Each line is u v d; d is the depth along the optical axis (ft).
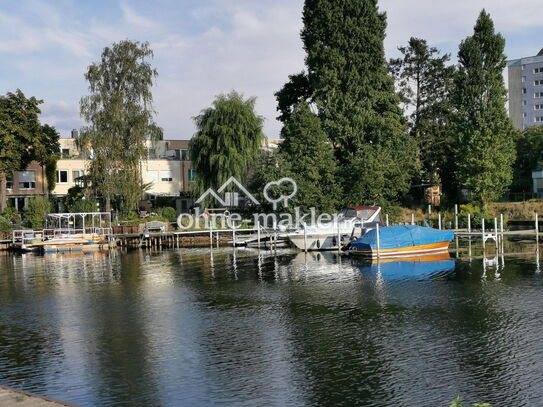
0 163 181.16
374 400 36.32
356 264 101.09
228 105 174.91
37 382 40.73
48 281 89.86
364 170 157.07
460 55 174.19
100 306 67.87
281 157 162.30
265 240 143.74
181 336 52.42
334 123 167.73
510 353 44.83
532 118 375.45
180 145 261.24
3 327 57.82
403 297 68.18
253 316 59.98
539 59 371.97
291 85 199.93
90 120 169.58
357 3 169.07
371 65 171.42
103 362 45.11
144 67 174.81
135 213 183.42
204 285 81.56
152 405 36.27
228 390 38.50
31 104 192.13
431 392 37.32
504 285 74.69
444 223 160.45
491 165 165.68
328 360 44.19
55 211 199.41
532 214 171.63
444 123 206.08
